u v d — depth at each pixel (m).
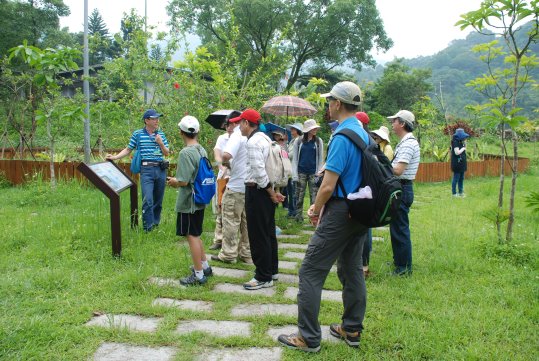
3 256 4.57
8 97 14.54
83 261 4.49
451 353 2.90
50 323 3.12
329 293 4.09
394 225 4.43
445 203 9.29
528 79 5.07
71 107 6.56
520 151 22.23
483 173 14.75
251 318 3.40
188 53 9.00
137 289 3.88
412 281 4.26
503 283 4.20
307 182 7.38
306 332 2.91
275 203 4.22
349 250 2.98
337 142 2.77
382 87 37.12
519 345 3.04
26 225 5.75
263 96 10.40
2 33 22.92
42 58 4.87
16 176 9.51
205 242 5.76
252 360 2.80
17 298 3.56
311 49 29.69
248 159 4.02
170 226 6.07
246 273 4.63
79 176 9.40
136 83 9.47
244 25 26.97
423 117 19.89
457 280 4.32
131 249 4.88
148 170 5.86
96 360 2.74
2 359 2.66
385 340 3.05
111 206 4.59
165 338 3.01
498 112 4.61
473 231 6.42
